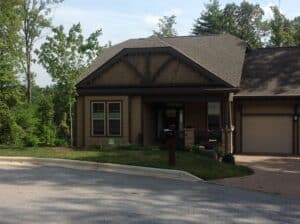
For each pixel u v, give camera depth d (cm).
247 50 3328
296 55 3177
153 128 3108
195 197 1270
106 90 2942
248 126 2923
